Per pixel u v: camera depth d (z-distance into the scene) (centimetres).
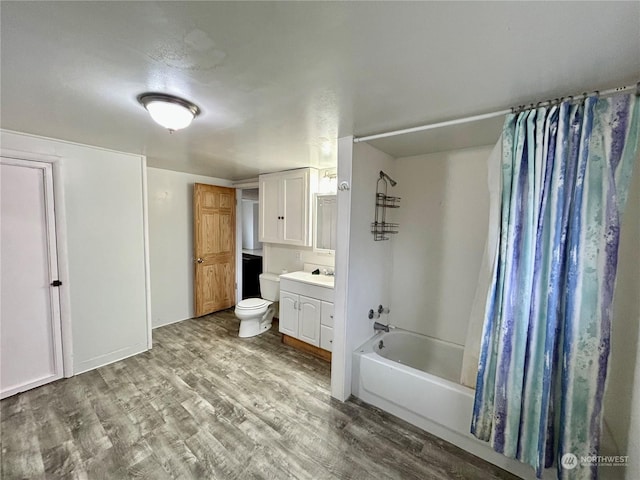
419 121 177
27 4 82
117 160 273
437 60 110
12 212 220
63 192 240
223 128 195
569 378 127
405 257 272
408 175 267
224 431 187
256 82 130
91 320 263
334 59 111
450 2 79
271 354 303
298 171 340
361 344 239
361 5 81
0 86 137
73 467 158
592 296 124
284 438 182
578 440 127
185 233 399
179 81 130
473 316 176
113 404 213
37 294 234
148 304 304
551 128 133
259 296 517
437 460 169
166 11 86
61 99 152
